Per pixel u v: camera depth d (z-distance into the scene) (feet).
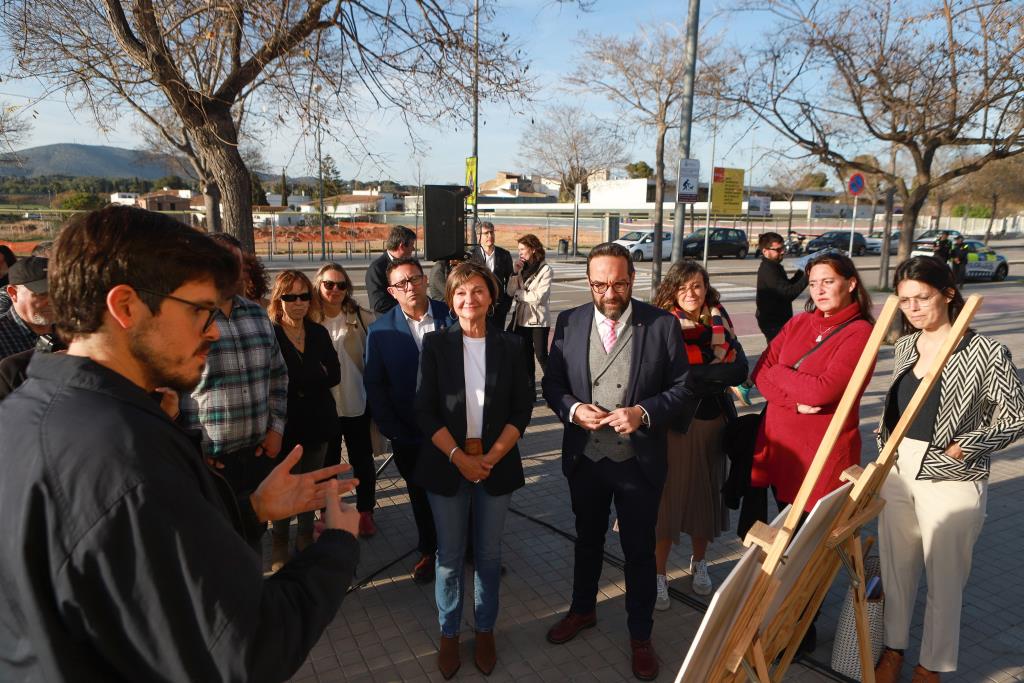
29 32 17.04
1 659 3.16
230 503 3.92
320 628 3.60
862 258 96.53
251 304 9.73
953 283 8.21
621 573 11.84
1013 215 173.78
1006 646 9.75
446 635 9.11
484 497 9.16
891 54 24.90
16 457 3.04
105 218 3.35
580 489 9.46
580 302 50.85
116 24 16.48
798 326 9.50
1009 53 21.35
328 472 4.67
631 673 9.21
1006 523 13.70
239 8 17.04
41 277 8.93
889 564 8.82
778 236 21.74
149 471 3.01
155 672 3.07
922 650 8.69
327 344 11.71
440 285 19.90
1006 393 7.89
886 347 30.83
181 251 3.40
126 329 3.38
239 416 9.25
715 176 40.37
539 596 11.18
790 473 9.20
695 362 10.73
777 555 5.41
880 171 31.01
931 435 8.33
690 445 10.57
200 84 19.11
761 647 5.87
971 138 25.88
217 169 18.66
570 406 9.25
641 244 89.61
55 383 3.24
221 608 3.04
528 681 9.04
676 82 62.49
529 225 139.44
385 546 12.87
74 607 2.95
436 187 19.38
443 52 19.06
